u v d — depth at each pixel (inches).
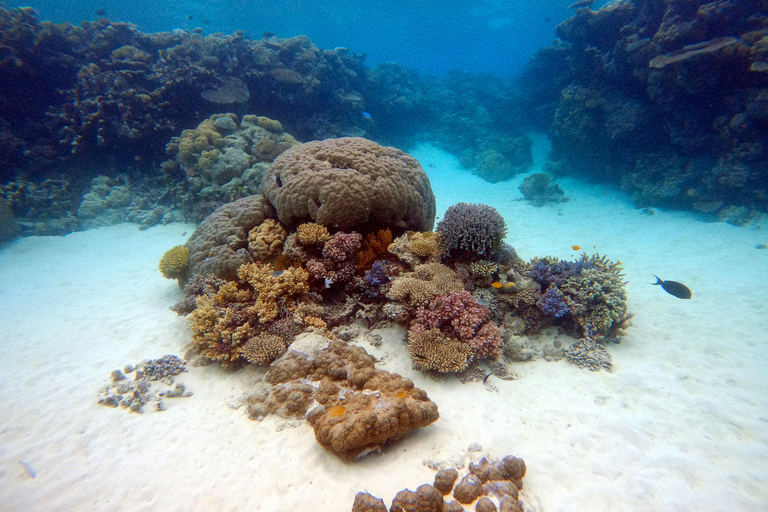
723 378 56.5
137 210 133.6
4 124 129.0
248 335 56.1
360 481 39.7
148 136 136.2
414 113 259.6
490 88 306.2
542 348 61.2
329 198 63.6
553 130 199.0
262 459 42.4
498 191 198.8
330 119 193.2
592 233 137.7
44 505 38.4
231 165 120.0
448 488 38.2
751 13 110.4
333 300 62.6
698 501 37.8
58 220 126.1
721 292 86.7
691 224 130.5
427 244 64.5
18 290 86.0
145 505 38.3
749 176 120.6
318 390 46.6
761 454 42.8
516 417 47.7
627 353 63.2
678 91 128.1
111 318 71.7
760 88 111.1
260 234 68.6
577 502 37.8
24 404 51.1
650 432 45.9
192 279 68.7
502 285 59.8
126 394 51.9
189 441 44.9
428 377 52.7
